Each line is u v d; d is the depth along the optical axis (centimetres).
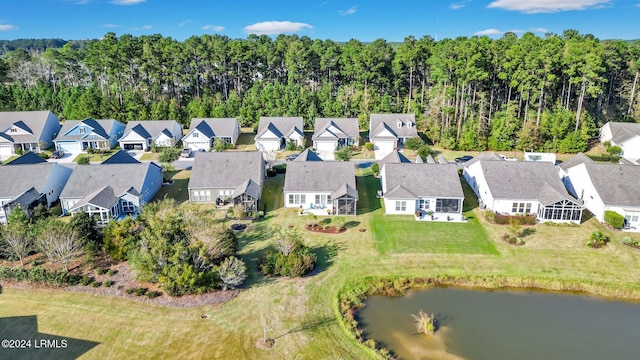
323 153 7844
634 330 3170
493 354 2895
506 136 7862
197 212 4178
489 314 3338
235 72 11788
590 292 3641
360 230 4600
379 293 3606
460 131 8206
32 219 4469
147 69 10544
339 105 9550
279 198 5512
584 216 4909
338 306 3334
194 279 3353
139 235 3844
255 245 4259
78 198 5056
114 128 8375
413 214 5000
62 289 3509
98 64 10675
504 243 4312
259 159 5688
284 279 3675
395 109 9831
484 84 8900
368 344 2927
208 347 2870
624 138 7425
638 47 9606
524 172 5178
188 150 7662
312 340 2955
